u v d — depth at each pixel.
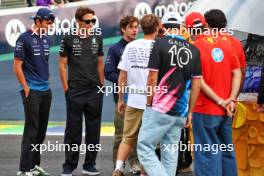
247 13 11.55
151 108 11.12
